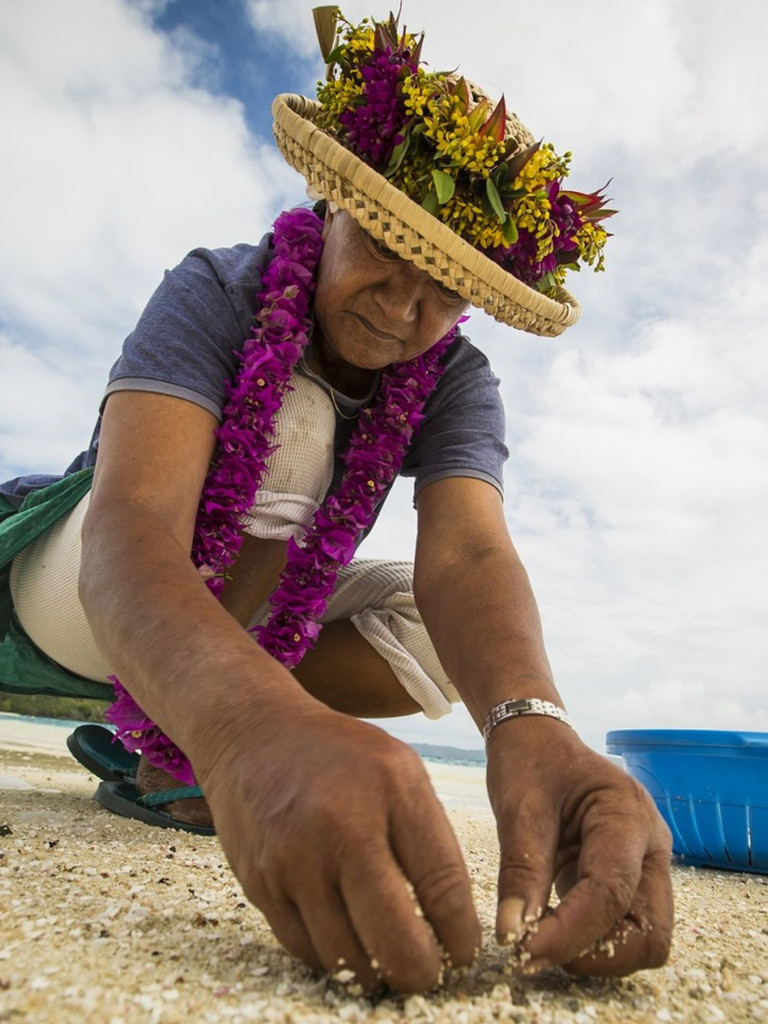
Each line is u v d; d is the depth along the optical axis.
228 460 1.76
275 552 2.14
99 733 2.75
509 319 1.71
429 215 1.55
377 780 0.93
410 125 1.62
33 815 2.24
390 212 1.57
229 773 1.00
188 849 1.96
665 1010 1.05
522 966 0.99
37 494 2.39
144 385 1.67
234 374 1.83
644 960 1.06
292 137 1.65
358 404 2.10
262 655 1.14
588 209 1.81
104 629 1.27
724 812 2.75
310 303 1.91
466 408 2.13
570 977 1.12
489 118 1.64
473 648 1.58
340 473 2.20
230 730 1.04
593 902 1.02
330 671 2.58
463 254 1.58
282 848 0.92
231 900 1.45
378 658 2.55
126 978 0.99
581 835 1.14
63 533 2.32
